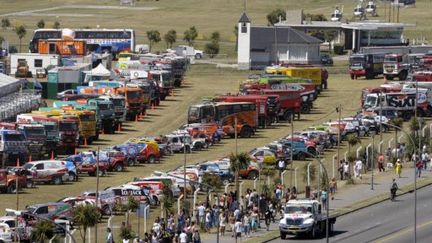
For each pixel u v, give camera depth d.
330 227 173.38
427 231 176.38
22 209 176.88
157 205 183.38
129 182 192.88
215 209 171.12
